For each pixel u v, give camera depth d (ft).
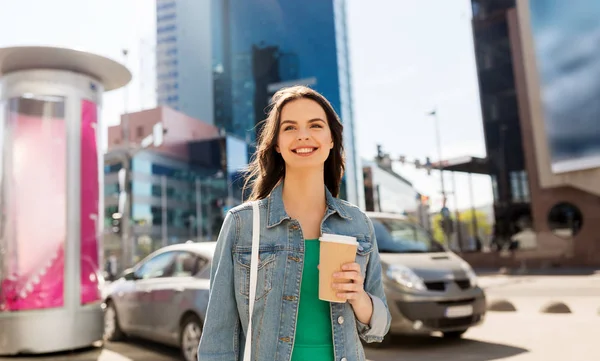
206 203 226.79
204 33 257.34
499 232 108.88
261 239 5.36
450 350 20.75
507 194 109.91
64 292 22.13
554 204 98.37
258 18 247.50
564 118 95.71
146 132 218.79
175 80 258.57
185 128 231.71
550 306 31.91
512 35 109.70
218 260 5.40
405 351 20.57
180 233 226.17
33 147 22.39
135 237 204.33
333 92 224.33
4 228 22.02
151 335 21.42
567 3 95.40
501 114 113.91
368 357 19.67
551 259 95.86
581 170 93.50
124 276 24.88
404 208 121.39
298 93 5.82
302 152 5.58
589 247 92.79
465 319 20.53
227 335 5.16
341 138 6.13
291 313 5.14
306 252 5.38
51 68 22.50
